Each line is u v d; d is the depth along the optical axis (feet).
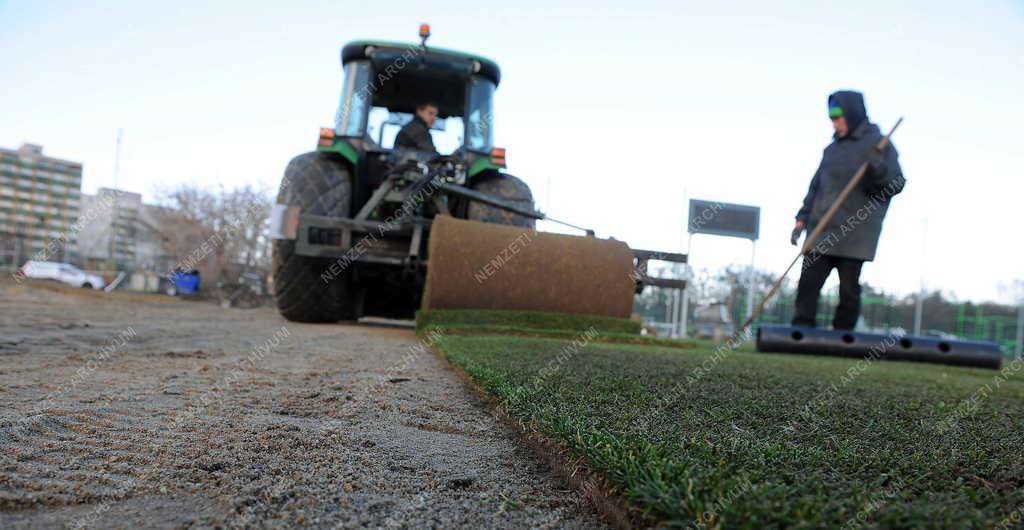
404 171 19.25
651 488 3.64
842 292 20.72
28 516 3.91
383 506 4.36
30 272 77.30
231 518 3.98
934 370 16.56
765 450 4.60
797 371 12.19
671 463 3.96
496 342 14.55
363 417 6.99
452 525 4.09
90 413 6.40
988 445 5.36
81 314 22.03
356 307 22.93
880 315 74.74
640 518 3.70
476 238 18.38
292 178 20.02
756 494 3.30
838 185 19.76
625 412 6.14
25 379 8.17
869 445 5.16
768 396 7.81
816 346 19.17
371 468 5.17
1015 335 71.87
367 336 17.89
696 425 5.60
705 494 3.36
